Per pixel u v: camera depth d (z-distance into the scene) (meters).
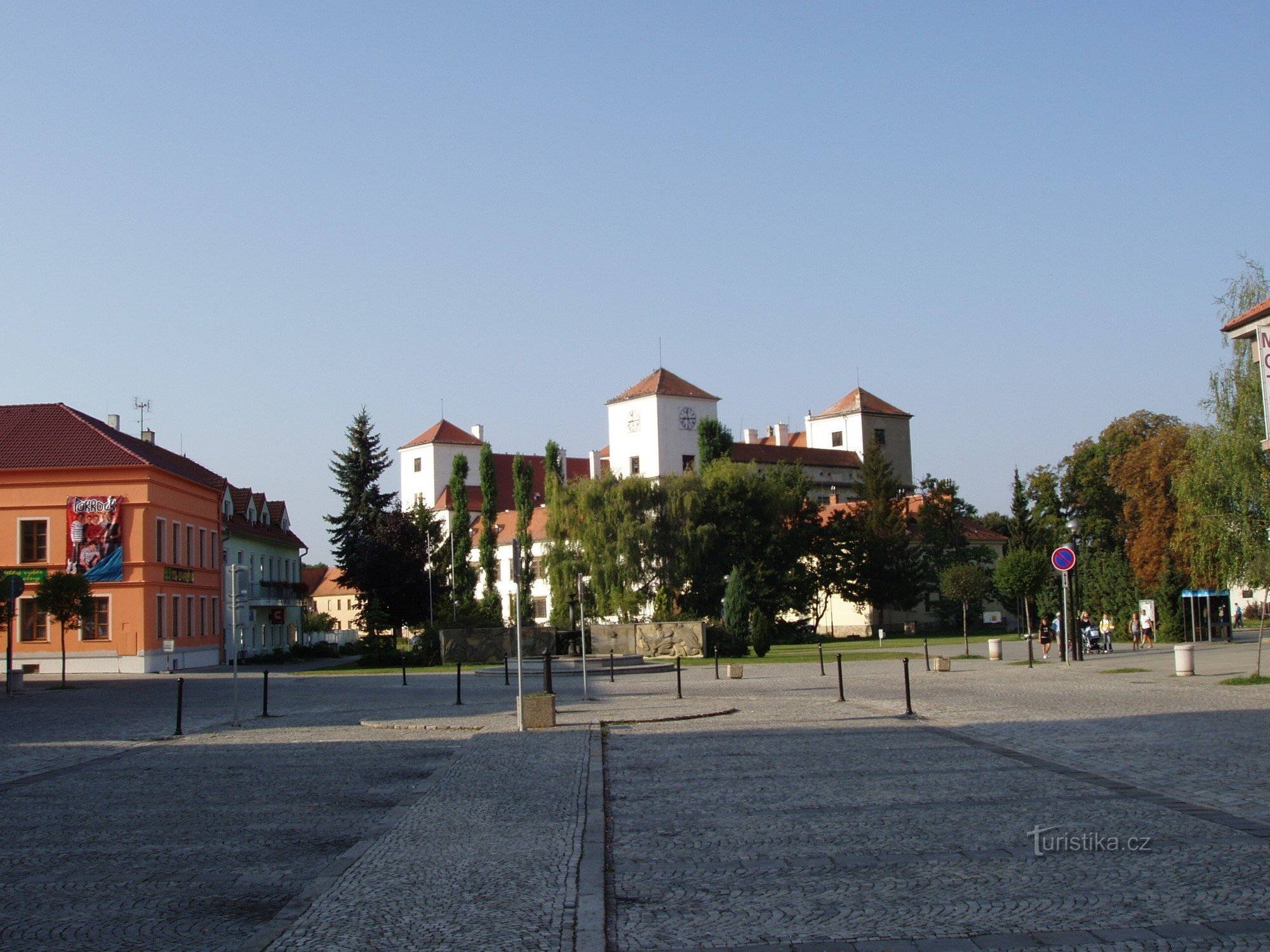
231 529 73.88
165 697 35.66
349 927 7.71
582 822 11.45
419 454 141.62
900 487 101.06
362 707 29.73
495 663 57.28
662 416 109.50
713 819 11.68
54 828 11.96
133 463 56.94
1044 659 46.12
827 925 7.61
